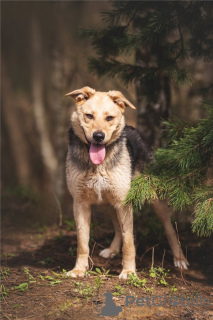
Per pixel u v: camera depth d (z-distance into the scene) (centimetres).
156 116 645
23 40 1512
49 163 1272
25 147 1428
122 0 514
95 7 1115
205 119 454
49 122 1324
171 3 496
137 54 632
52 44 1138
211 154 454
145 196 430
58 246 597
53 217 736
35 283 440
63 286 425
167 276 474
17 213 768
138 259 533
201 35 523
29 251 580
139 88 648
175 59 504
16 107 1480
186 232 579
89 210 468
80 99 445
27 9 1434
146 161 521
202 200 415
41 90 1357
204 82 764
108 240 598
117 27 535
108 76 547
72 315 360
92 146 432
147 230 624
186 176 444
